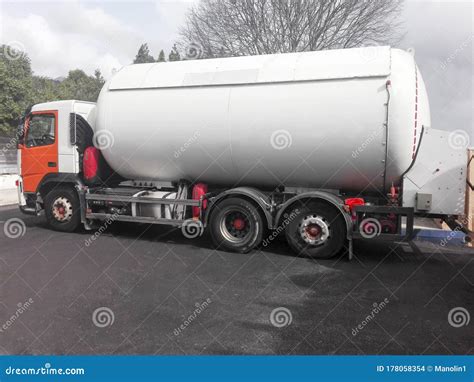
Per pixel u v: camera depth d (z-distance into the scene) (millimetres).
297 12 15758
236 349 3422
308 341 3541
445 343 3512
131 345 3488
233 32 16469
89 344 3506
